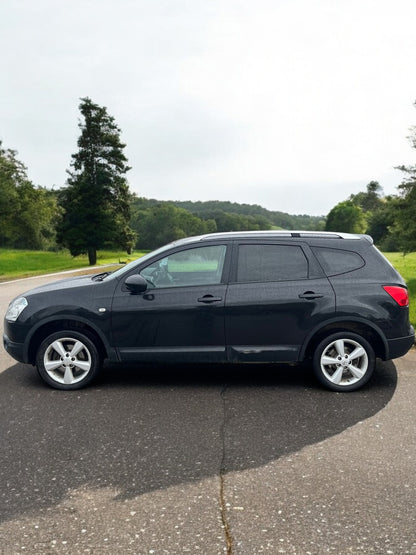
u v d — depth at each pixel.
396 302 5.46
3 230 81.81
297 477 3.58
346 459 3.86
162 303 5.50
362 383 5.49
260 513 3.12
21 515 3.14
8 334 5.77
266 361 5.52
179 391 5.59
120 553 2.73
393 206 27.67
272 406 5.07
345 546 2.77
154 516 3.11
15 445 4.20
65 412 4.97
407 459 3.85
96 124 53.91
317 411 4.92
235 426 4.56
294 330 5.46
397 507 3.16
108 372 6.39
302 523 3.00
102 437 4.34
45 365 5.69
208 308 5.47
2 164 73.06
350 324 5.52
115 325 5.54
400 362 6.78
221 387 5.72
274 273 5.56
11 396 5.50
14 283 24.09
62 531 2.95
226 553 2.71
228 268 5.59
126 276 5.65
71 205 54.44
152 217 181.25
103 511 3.17
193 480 3.56
